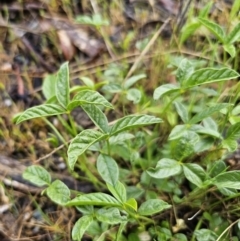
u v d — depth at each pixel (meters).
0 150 0.71
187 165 0.59
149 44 0.75
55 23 0.81
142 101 0.71
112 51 0.79
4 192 0.68
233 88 0.70
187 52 0.76
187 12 0.78
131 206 0.54
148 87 0.75
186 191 0.67
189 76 0.58
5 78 0.77
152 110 0.68
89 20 0.75
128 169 0.69
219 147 0.63
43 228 0.66
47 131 0.73
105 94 0.74
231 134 0.61
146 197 0.65
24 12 0.82
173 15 0.82
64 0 0.82
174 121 0.68
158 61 0.76
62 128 0.73
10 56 0.79
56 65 0.79
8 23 0.81
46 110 0.56
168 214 0.65
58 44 0.79
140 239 0.63
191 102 0.69
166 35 0.80
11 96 0.76
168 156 0.67
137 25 0.82
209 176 0.61
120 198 0.55
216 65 0.75
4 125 0.72
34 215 0.67
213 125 0.63
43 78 0.78
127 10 0.83
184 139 0.59
